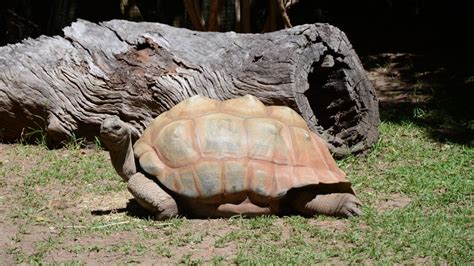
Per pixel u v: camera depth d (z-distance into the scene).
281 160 6.43
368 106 9.15
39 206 7.27
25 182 8.07
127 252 5.88
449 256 5.76
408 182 8.05
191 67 8.96
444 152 9.45
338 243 6.07
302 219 6.59
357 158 9.09
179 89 8.93
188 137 6.44
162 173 6.39
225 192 6.37
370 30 16.59
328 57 8.75
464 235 6.27
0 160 9.04
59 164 8.78
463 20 16.20
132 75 9.22
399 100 12.66
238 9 12.22
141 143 6.66
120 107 9.33
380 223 6.50
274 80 8.42
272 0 12.14
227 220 6.55
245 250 5.89
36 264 5.62
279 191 6.35
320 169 6.55
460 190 7.73
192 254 5.83
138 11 14.35
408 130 10.52
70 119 9.47
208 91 8.83
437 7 16.45
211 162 6.36
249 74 8.62
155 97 9.09
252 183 6.36
